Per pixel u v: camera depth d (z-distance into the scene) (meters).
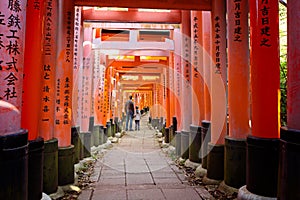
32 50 3.15
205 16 5.50
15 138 2.31
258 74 3.48
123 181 5.10
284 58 5.91
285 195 2.39
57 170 4.04
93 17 6.48
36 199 3.14
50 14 3.94
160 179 5.25
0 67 2.29
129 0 5.02
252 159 3.53
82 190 4.50
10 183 2.28
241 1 4.21
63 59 4.56
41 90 3.62
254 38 3.53
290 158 2.33
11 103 2.33
